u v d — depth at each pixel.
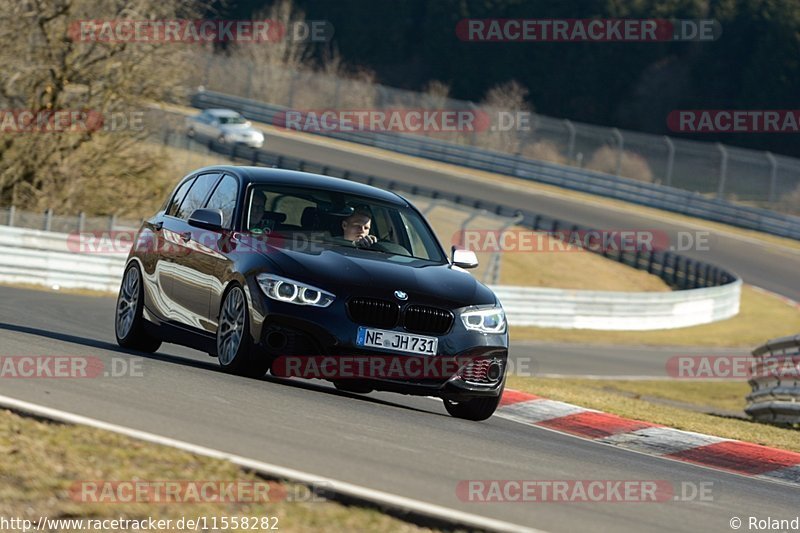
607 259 150.00
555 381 58.62
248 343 29.50
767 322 128.38
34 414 21.08
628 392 67.12
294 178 33.69
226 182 33.81
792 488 29.03
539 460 24.78
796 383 49.22
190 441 20.95
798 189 186.25
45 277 78.44
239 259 30.45
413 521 17.56
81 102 112.75
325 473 19.81
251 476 18.86
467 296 30.56
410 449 23.33
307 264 29.67
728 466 32.91
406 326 29.34
